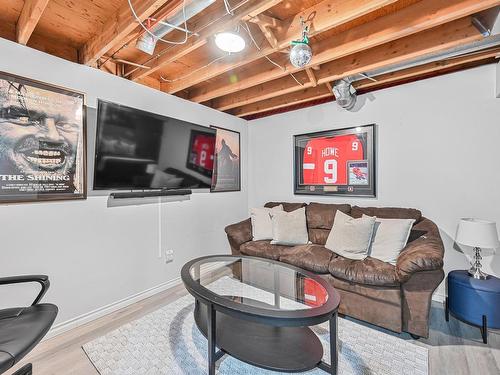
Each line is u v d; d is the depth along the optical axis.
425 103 2.85
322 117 3.63
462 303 2.13
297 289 2.09
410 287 2.05
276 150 4.10
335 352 1.53
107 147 2.39
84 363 1.76
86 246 2.32
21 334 1.31
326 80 2.81
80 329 2.18
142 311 2.49
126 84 2.64
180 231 3.22
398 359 1.79
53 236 2.12
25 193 1.96
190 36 2.15
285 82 3.15
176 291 2.97
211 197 3.68
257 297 2.05
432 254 2.00
